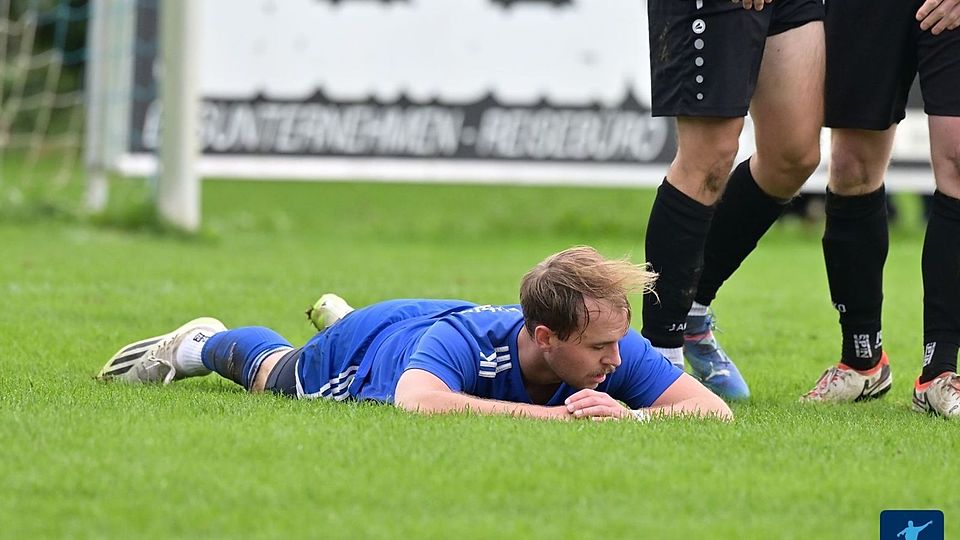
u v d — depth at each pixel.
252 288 27.50
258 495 9.41
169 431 11.42
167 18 40.78
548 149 46.22
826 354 20.95
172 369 15.53
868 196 16.25
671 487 9.91
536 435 11.41
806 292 31.00
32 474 9.86
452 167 46.38
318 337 14.23
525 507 9.30
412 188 69.12
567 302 12.35
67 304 23.84
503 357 13.06
